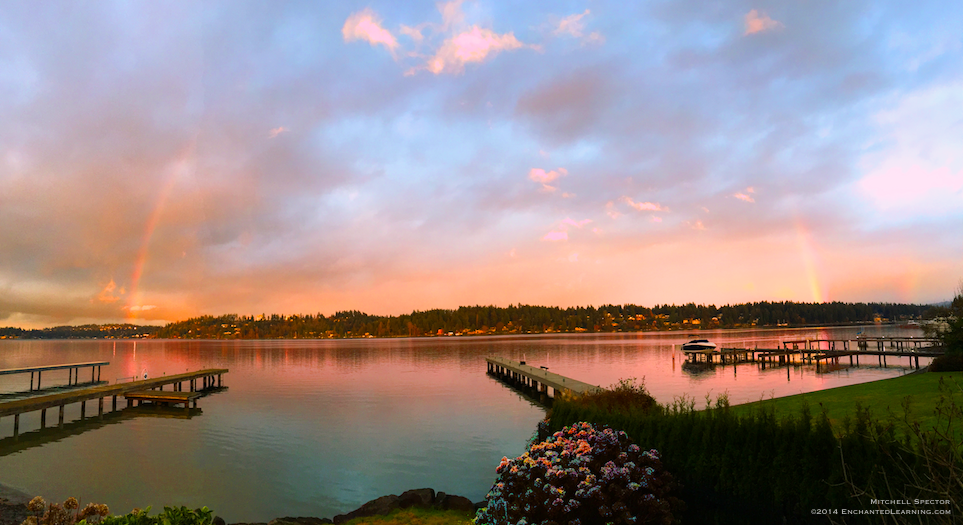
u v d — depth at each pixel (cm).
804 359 7275
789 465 728
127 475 2105
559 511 751
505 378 5775
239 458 2345
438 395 4478
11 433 3103
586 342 16638
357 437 2752
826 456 698
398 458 2302
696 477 855
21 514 1476
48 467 2252
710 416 884
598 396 1725
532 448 930
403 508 1447
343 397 4409
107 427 3225
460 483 1944
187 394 4050
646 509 764
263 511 1697
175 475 2094
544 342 17538
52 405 3266
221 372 5631
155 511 1700
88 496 1853
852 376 5181
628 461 858
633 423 1037
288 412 3644
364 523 1335
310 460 2289
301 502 1777
